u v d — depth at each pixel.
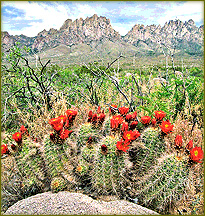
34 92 3.25
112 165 1.66
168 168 1.59
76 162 1.94
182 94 2.92
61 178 1.84
